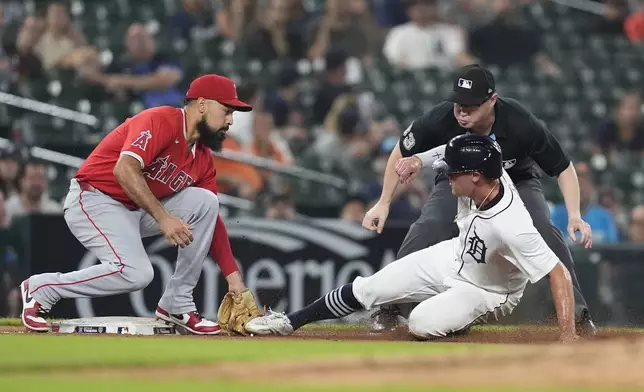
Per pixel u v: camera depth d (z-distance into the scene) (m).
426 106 48.31
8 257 30.39
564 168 22.70
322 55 48.75
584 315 22.64
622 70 53.72
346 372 13.50
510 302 20.84
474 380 12.80
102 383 12.16
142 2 49.06
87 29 46.81
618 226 41.12
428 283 20.88
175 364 14.36
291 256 31.14
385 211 22.95
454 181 19.38
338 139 43.53
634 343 17.38
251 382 12.43
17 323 25.25
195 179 21.56
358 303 21.31
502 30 51.62
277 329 21.34
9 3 46.50
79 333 20.94
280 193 37.19
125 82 41.88
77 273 21.03
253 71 46.28
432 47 50.59
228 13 48.09
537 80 51.38
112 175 21.00
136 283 21.09
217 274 30.08
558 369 13.76
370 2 52.38
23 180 34.62
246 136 39.34
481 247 19.83
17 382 12.20
